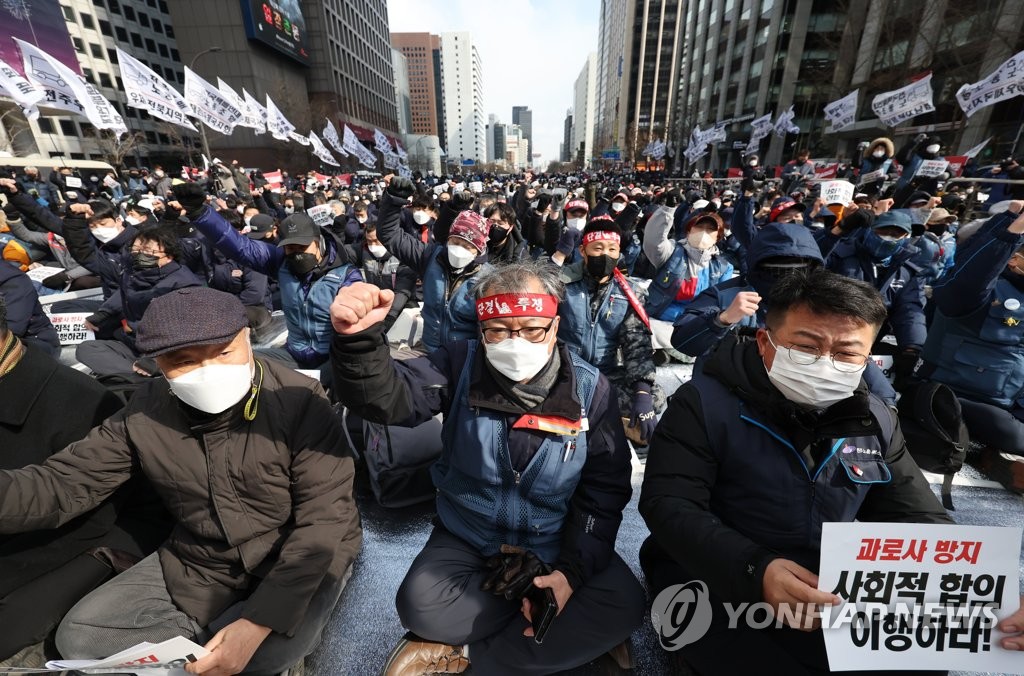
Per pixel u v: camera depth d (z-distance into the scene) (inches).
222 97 376.8
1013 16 594.2
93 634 54.0
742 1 1544.0
